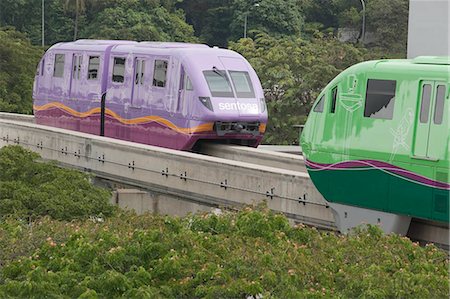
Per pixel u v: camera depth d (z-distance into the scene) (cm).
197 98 4394
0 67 8000
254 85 4544
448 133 2848
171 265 1944
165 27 10938
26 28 11606
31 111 8050
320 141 3219
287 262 1986
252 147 4566
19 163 3728
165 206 4253
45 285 1859
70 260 1991
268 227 2223
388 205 3017
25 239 2228
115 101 4919
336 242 2255
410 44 4644
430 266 2072
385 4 10175
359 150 3084
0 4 11412
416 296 1912
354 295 1927
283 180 3431
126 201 4325
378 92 3041
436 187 2880
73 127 5253
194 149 4597
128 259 1997
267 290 1881
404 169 2959
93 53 5084
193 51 4531
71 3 11169
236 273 1934
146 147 4156
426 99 2914
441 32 4541
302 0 11306
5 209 3338
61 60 5359
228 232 2250
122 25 10744
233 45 7856
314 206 3325
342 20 10781
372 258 2112
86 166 4544
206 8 11781
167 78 4578
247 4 11112
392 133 2991
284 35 10775
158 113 4628
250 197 3569
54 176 3684
